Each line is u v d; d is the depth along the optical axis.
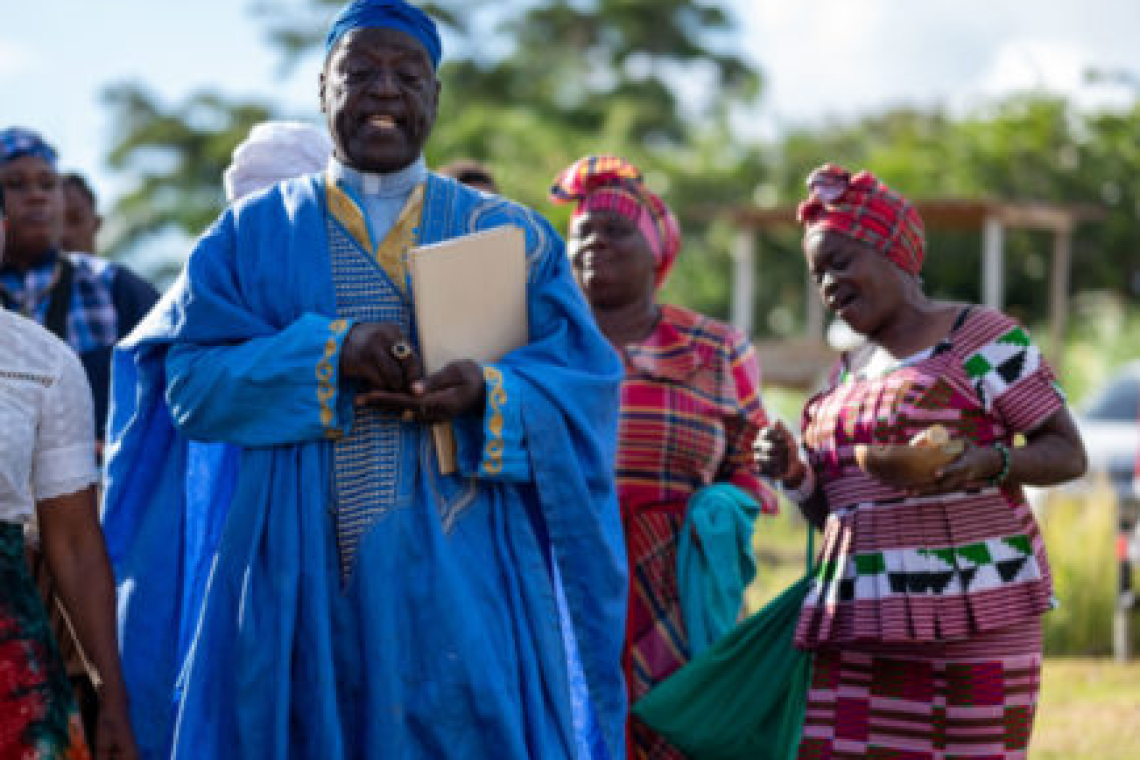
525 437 4.82
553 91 54.56
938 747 5.39
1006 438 5.43
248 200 5.02
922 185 35.41
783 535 17.52
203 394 4.73
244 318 4.81
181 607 5.02
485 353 4.93
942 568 5.31
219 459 5.03
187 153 58.62
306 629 4.68
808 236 5.62
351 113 4.91
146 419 5.02
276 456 4.77
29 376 4.36
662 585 6.39
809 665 5.67
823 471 5.64
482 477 4.82
